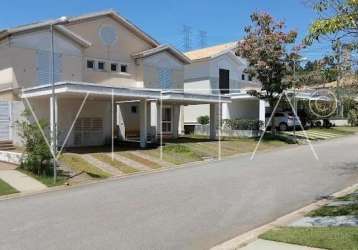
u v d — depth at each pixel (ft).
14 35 78.54
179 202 41.09
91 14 90.12
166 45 102.01
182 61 107.14
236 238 28.91
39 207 41.68
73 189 52.85
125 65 97.76
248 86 132.16
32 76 80.79
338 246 24.52
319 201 40.24
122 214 36.83
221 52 123.75
